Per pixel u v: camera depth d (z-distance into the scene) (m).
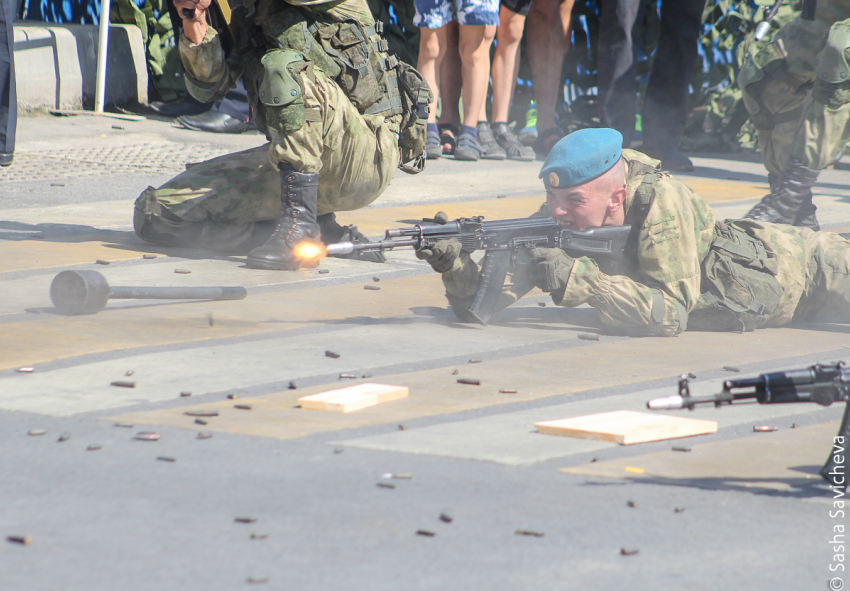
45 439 7.69
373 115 15.16
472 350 11.02
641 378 10.01
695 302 11.79
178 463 7.20
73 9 35.47
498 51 30.86
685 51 30.28
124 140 29.08
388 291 14.22
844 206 23.20
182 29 14.60
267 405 8.81
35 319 11.79
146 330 11.46
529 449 7.71
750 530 6.20
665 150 30.16
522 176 26.69
